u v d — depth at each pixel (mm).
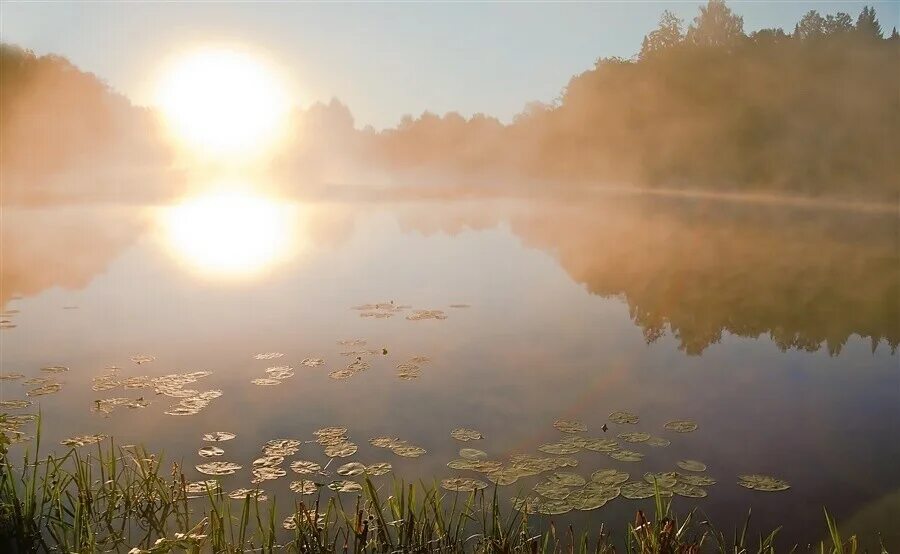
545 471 6336
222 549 4828
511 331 11656
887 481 6270
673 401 8312
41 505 5469
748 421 7707
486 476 6215
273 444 6832
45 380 8812
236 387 8602
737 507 5809
